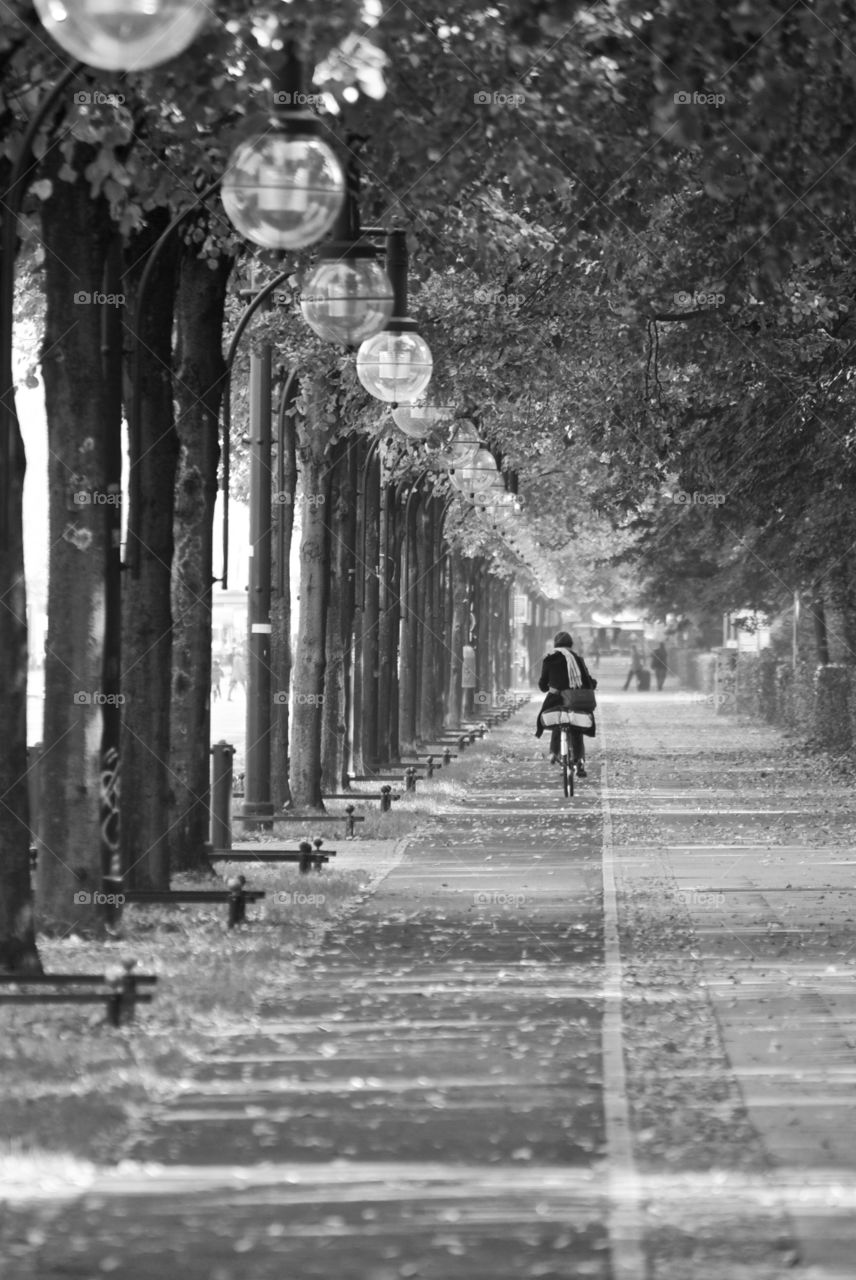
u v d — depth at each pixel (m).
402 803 77.56
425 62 37.22
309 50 31.98
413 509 111.38
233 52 33.62
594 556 173.75
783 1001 31.80
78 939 38.31
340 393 69.00
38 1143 21.12
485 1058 26.70
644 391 71.38
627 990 32.81
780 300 59.16
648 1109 23.59
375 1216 18.72
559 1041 28.05
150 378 44.09
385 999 31.89
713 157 39.66
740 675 180.62
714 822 70.19
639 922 42.06
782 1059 26.86
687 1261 17.27
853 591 94.94
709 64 37.09
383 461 92.56
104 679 39.22
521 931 40.66
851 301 66.62
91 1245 17.81
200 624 49.34
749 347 65.12
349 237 37.91
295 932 39.72
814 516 84.38
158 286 43.78
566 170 42.41
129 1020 28.95
